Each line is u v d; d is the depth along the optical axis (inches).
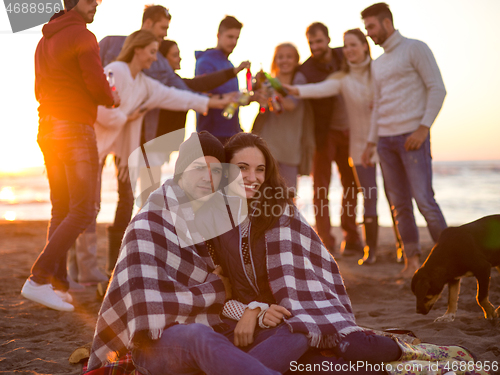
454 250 131.3
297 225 92.4
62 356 108.0
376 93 202.1
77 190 141.6
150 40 176.1
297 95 223.8
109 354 84.7
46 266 143.3
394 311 145.6
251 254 89.0
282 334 80.4
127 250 82.1
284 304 84.7
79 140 141.1
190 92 194.1
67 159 141.0
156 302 78.5
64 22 139.9
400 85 191.0
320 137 242.1
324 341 83.7
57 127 140.3
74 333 125.9
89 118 144.3
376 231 233.8
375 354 80.4
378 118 204.5
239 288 89.6
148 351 79.4
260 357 77.0
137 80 178.2
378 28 191.2
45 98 141.6
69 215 142.6
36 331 126.6
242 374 70.9
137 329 77.2
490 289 166.1
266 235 89.6
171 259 83.2
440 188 1046.4
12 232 363.6
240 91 208.2
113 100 146.6
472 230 133.5
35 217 572.7
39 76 142.7
